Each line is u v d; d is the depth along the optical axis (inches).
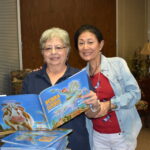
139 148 128.9
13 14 129.9
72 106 46.8
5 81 129.3
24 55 135.3
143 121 161.6
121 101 65.0
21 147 40.7
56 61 53.8
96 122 71.3
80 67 156.3
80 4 153.1
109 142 71.8
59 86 46.3
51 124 45.9
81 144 54.7
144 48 175.6
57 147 41.5
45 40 52.9
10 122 47.7
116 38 174.6
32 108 45.9
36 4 136.6
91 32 66.7
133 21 188.4
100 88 68.9
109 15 168.2
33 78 57.0
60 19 146.1
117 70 68.6
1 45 126.1
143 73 175.0
